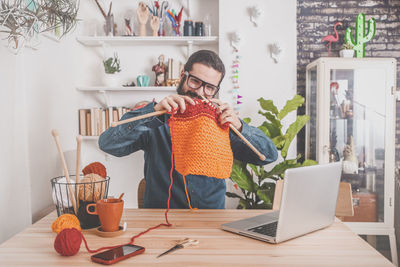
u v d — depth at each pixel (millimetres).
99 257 814
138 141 1636
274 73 2984
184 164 1223
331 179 1095
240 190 3016
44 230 1062
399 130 3127
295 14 2957
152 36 2939
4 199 1565
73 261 824
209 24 3008
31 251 888
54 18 1585
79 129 2969
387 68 2756
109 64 2953
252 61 2984
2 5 1359
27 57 1897
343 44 3020
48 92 2219
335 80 2777
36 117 2010
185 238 981
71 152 2604
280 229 932
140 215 1234
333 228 1109
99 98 3137
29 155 1893
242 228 1033
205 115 1232
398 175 2844
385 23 3125
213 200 1589
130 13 3076
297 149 3176
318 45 3160
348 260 831
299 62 3172
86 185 1090
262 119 3006
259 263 809
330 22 3148
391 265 802
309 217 1026
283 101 2990
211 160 1225
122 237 999
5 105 1587
